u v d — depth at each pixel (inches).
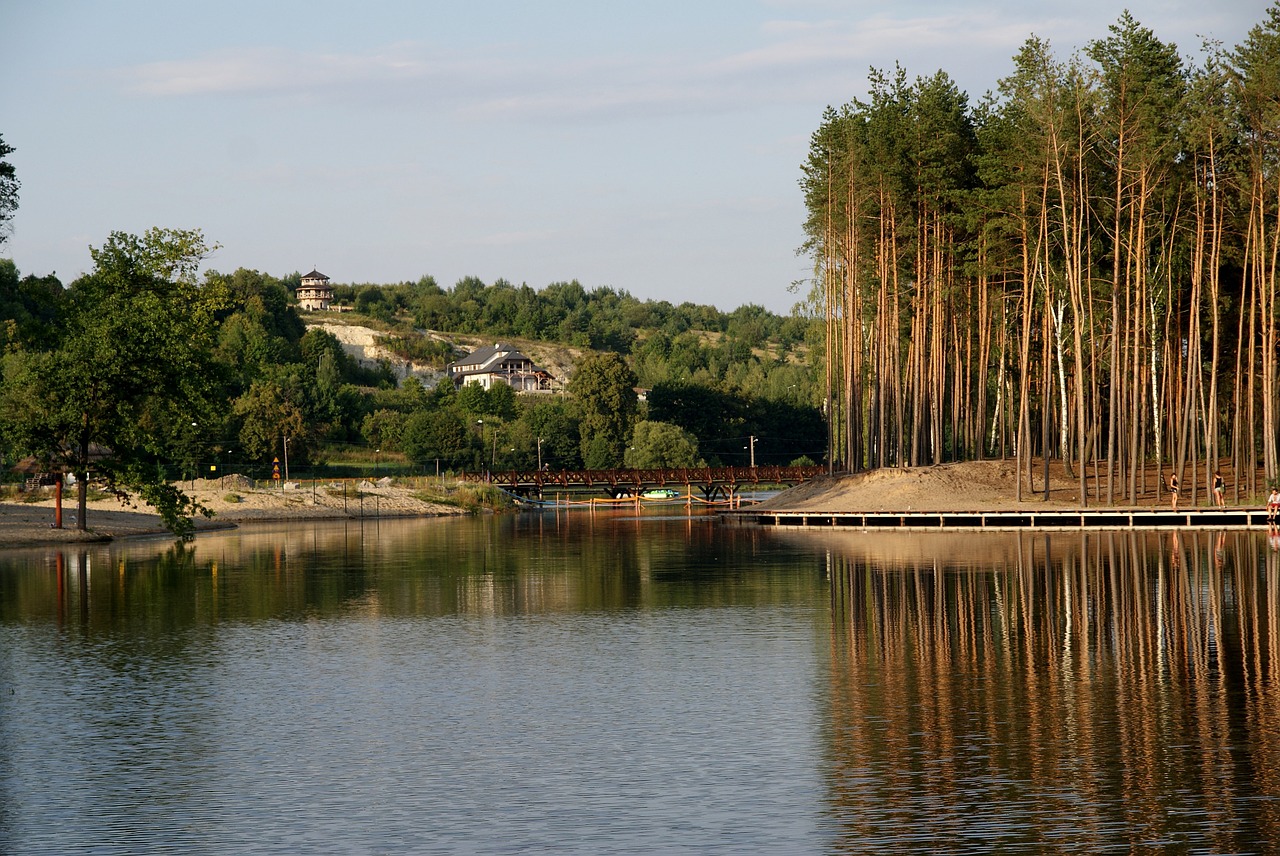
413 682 1157.7
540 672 1203.2
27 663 1263.5
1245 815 725.3
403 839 714.8
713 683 1136.2
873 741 914.1
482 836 718.5
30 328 2974.9
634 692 1101.1
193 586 1975.9
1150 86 3002.0
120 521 3508.9
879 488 3602.4
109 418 2861.7
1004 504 3324.3
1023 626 1443.2
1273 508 2827.3
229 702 1072.8
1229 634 1359.5
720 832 719.1
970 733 931.3
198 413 2915.8
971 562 2215.8
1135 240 3228.3
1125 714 982.4
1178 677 1128.2
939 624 1470.2
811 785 807.1
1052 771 825.5
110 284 3078.2
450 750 909.2
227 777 844.0
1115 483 3464.6
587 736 945.5
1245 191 3011.8
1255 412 3597.4
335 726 983.6
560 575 2134.6
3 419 2783.0
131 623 1546.5
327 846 704.4
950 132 3550.7
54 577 2116.1
